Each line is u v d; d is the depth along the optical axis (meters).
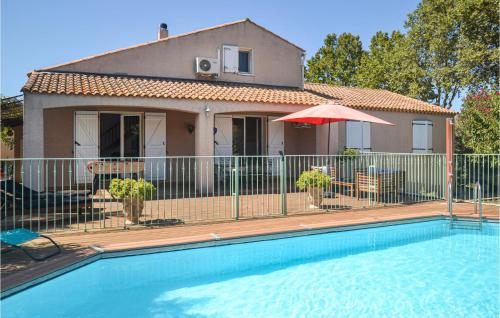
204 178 11.60
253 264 6.05
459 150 19.03
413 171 12.09
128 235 6.31
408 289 5.03
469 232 7.98
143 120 13.65
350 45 36.88
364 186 10.26
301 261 6.21
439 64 23.31
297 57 15.84
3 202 7.79
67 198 7.18
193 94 11.60
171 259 5.79
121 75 12.97
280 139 15.62
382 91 19.92
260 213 8.29
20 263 4.88
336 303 4.57
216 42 14.36
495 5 18.88
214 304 4.50
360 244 7.24
